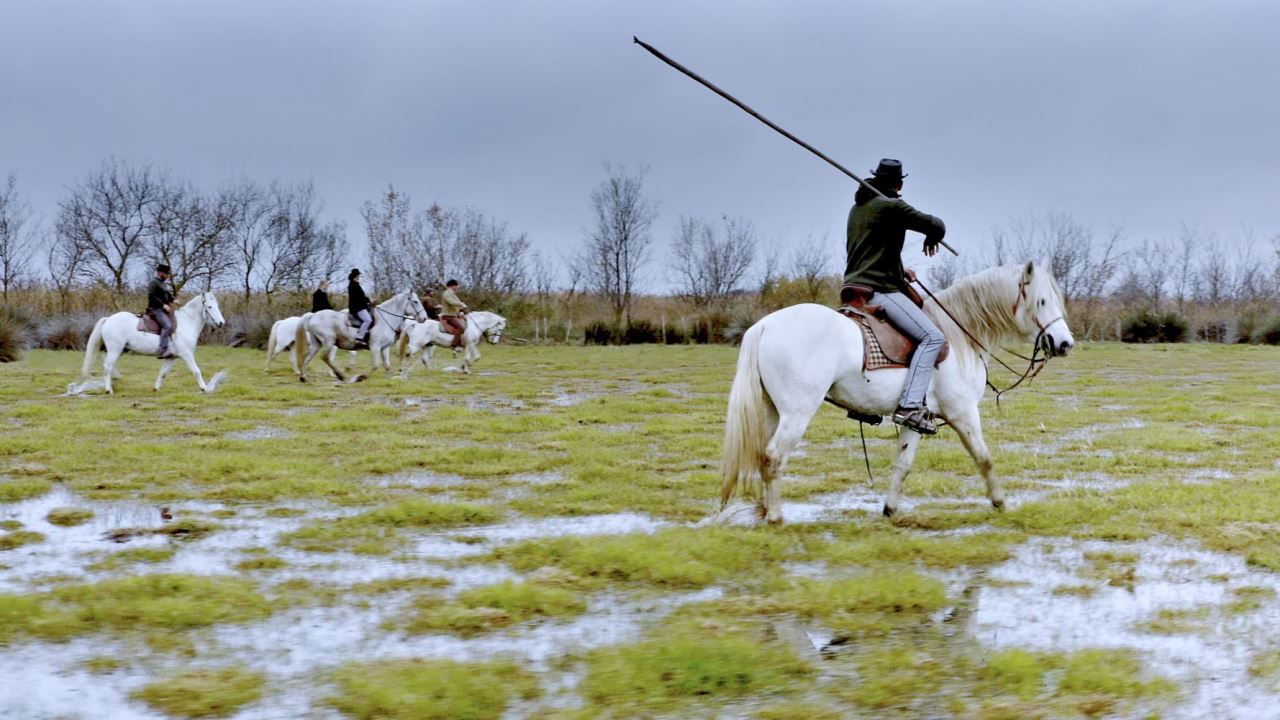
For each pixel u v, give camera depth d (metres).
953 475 11.34
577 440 13.89
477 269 45.50
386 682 5.11
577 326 44.81
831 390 8.52
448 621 6.12
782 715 4.86
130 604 6.38
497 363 30.94
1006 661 5.41
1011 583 7.04
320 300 25.47
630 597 6.70
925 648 5.79
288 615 6.35
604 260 48.97
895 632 6.05
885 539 8.04
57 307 41.75
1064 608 6.50
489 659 5.57
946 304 8.90
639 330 42.22
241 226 49.78
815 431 14.62
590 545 7.61
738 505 8.77
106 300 42.94
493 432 14.72
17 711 4.91
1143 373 25.73
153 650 5.73
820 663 5.55
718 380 24.34
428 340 26.84
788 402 8.16
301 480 10.67
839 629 6.09
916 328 8.41
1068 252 46.69
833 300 41.16
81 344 34.69
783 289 43.38
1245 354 33.09
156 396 19.41
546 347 40.16
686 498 10.03
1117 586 6.97
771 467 8.26
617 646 5.65
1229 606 6.50
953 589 6.91
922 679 5.29
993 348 9.00
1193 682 5.26
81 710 4.92
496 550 7.80
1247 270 51.53
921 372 8.37
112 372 21.22
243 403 18.48
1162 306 47.22
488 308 44.59
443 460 12.17
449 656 5.64
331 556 7.82
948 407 8.82
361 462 11.99
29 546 8.11
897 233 8.59
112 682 5.27
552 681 5.27
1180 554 7.80
